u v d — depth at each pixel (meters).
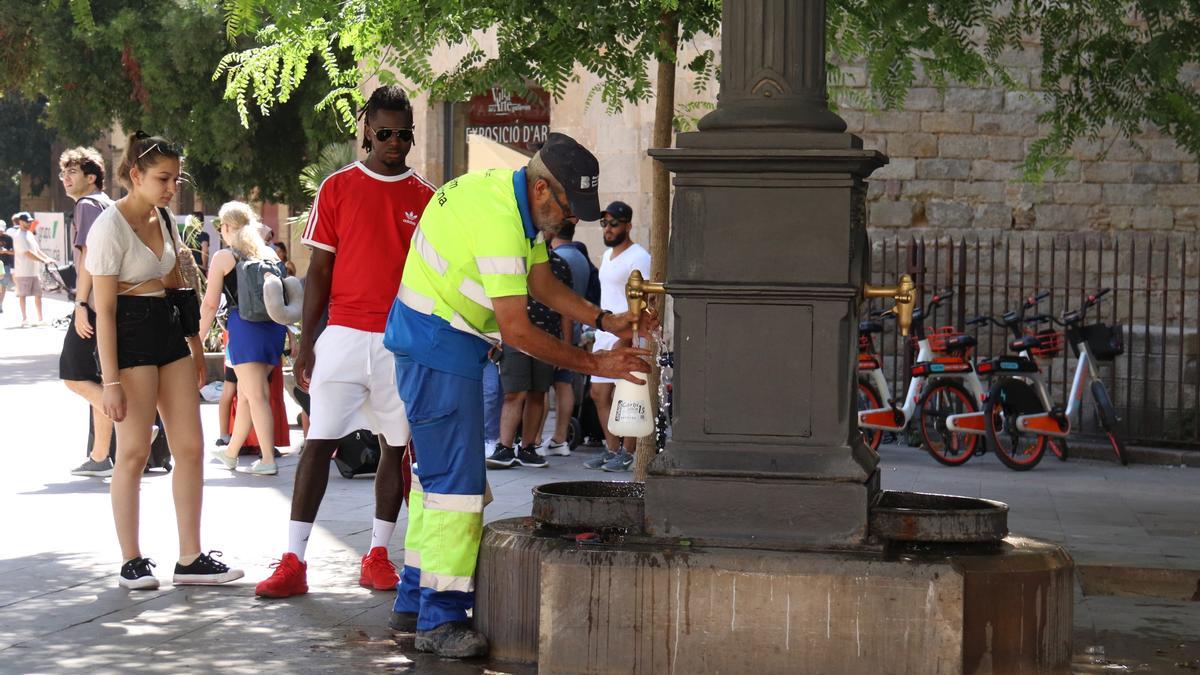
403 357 5.96
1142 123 16.62
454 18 8.14
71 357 10.72
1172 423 14.98
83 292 9.88
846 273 5.51
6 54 25.55
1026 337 14.55
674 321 5.66
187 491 7.29
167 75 24.00
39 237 45.44
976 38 15.43
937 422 14.41
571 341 12.40
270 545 8.45
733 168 5.56
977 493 11.85
